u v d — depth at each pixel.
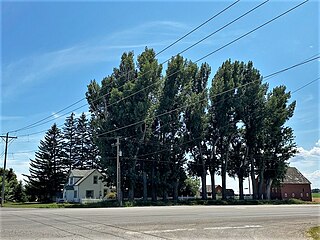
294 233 13.05
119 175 46.59
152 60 52.41
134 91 50.03
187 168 58.62
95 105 54.22
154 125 55.31
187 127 56.19
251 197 66.75
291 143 60.66
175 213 21.66
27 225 14.64
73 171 72.38
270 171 61.25
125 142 50.91
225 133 57.19
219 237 11.60
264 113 58.09
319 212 24.00
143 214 20.70
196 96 55.16
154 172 55.22
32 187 73.44
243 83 57.62
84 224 15.00
